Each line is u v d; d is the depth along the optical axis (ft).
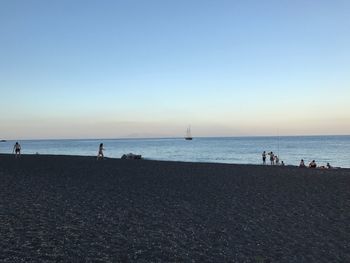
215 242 33.19
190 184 72.69
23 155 178.40
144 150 352.08
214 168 112.27
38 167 107.45
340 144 455.63
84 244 31.37
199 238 34.35
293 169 112.68
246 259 28.68
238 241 33.68
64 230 35.78
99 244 31.53
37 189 62.18
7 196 54.44
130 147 449.48
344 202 53.88
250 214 45.32
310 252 30.68
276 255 29.81
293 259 28.86
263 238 34.78
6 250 28.86
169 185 70.74
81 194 57.82
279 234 36.27
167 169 106.83
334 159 214.28
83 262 26.78
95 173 91.97
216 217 43.42
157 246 31.45
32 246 30.25
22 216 41.29
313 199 56.49
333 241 33.96
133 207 48.24
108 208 47.16
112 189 64.13
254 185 72.02
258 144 492.95
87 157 165.27
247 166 123.24
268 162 191.31
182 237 34.53
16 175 84.33
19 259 26.84
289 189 66.95
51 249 29.60
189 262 27.66
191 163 134.82
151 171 99.81
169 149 369.71
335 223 41.04
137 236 34.47
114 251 29.71
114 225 38.42
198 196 58.18
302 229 38.34
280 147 384.27
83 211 44.91
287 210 47.93
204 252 30.22
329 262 28.25
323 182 77.36
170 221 40.91
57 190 61.57
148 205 49.88
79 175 86.48
